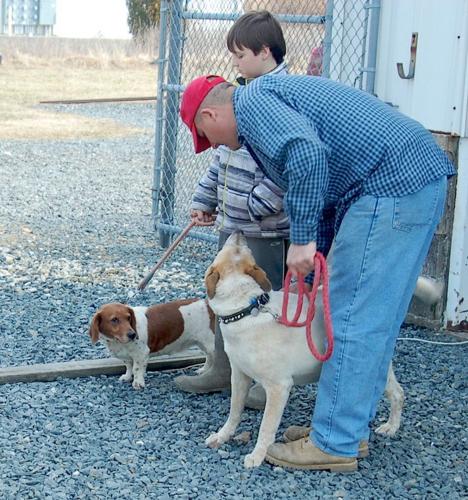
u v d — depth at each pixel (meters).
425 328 6.50
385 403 5.07
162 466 4.24
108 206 11.13
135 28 35.34
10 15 51.47
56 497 3.93
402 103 6.52
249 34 4.63
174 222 9.09
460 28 5.93
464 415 4.97
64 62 33.25
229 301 4.15
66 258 8.38
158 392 5.21
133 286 7.47
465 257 6.32
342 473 4.19
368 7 6.58
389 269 3.90
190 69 8.82
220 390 5.17
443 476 4.24
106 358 5.64
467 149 6.10
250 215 4.63
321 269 3.90
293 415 4.90
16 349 5.87
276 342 4.14
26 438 4.50
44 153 15.67
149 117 21.53
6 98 23.77
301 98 3.83
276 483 4.10
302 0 7.67
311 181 3.69
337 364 4.02
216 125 3.96
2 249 8.64
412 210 3.85
